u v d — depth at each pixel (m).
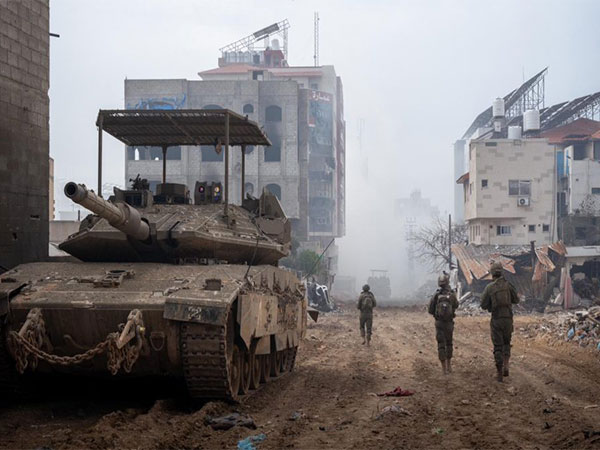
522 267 43.94
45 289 9.91
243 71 88.81
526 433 8.21
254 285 10.70
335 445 7.77
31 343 9.34
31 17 15.89
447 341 13.99
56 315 9.54
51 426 9.05
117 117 13.33
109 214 9.70
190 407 10.10
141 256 11.84
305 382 13.02
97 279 10.09
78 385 11.70
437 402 10.59
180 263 11.64
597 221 55.31
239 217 13.07
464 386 12.16
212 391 9.81
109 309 9.40
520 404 10.25
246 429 8.62
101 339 9.75
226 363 9.43
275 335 12.38
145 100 70.81
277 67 92.56
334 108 88.06
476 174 51.62
